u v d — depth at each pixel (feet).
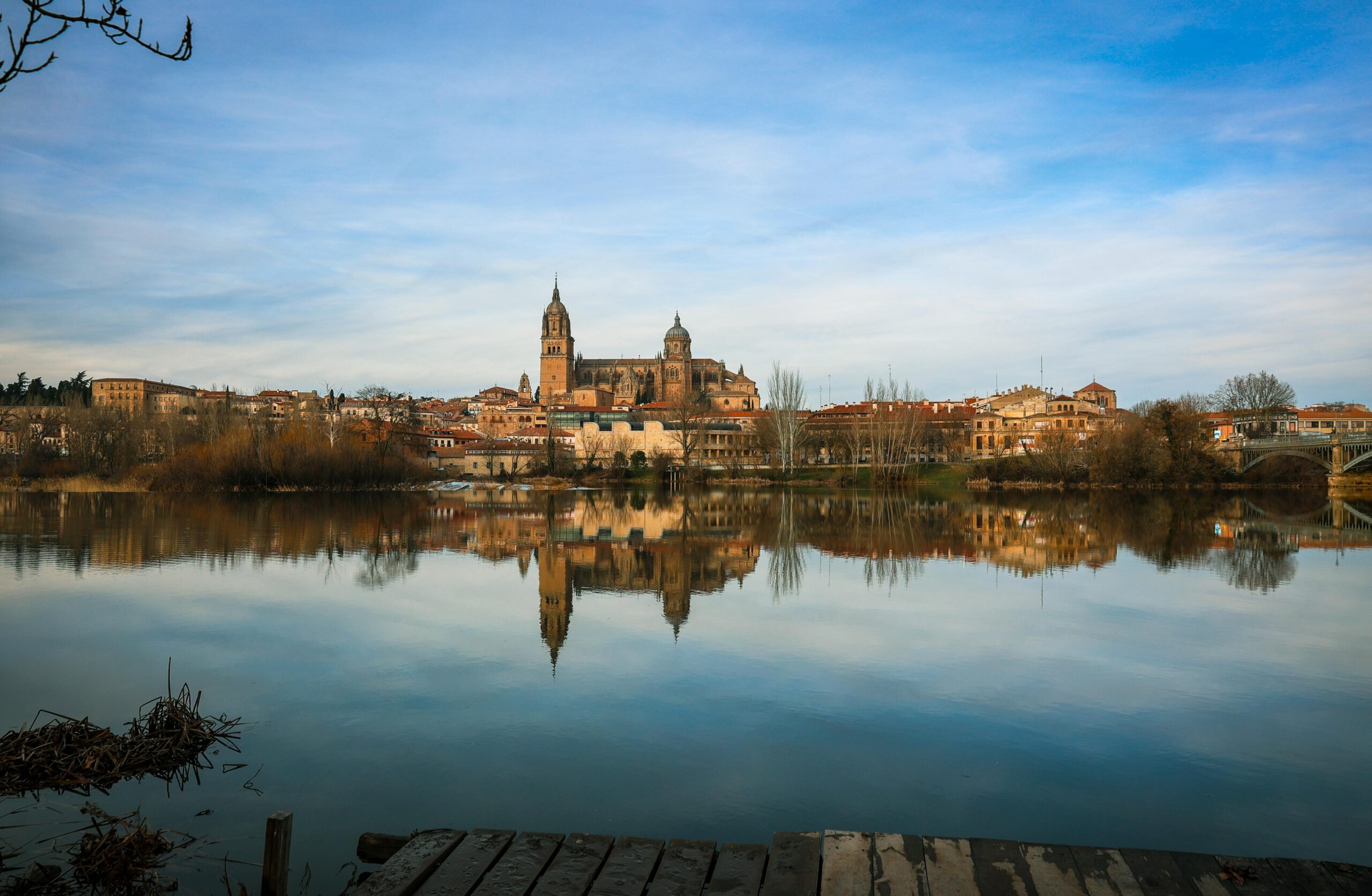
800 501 409.49
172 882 47.09
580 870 44.91
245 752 65.77
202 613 115.96
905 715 74.90
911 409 609.83
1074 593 135.74
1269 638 104.73
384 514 294.66
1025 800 58.08
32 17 39.50
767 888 42.78
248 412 581.12
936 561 174.81
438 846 47.19
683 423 578.25
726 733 70.28
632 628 108.06
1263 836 53.31
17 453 476.95
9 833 52.95
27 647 97.50
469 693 80.48
